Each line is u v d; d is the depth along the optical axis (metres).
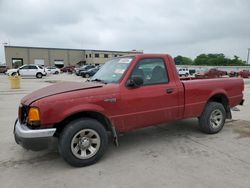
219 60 94.00
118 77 4.28
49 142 3.60
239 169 3.70
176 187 3.21
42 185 3.32
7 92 14.12
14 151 4.54
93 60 73.38
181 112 4.85
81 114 3.93
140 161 4.04
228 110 5.73
